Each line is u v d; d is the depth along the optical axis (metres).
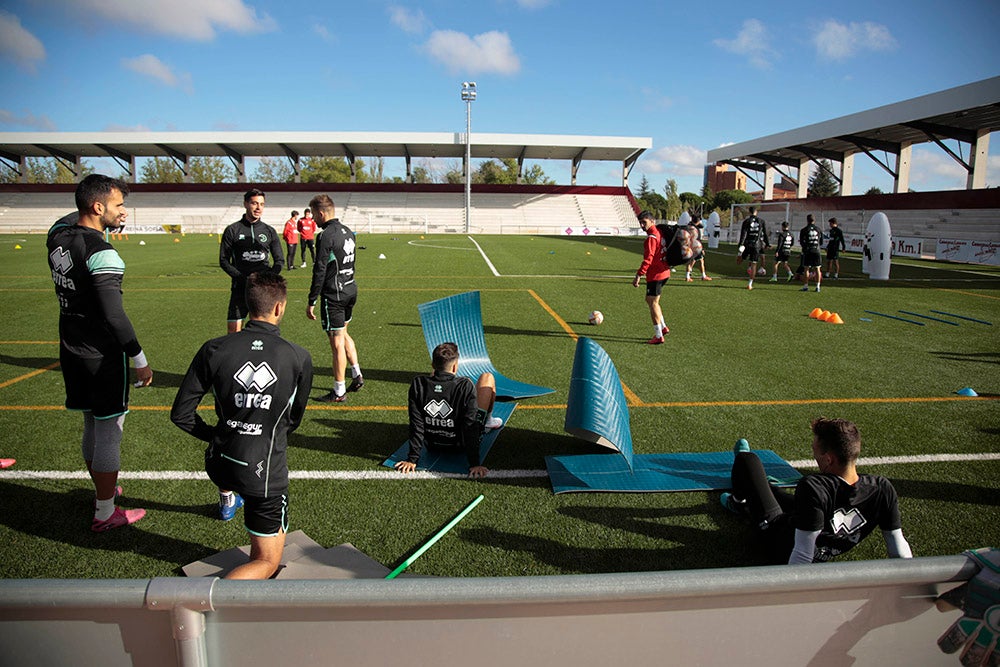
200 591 1.22
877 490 2.52
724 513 3.44
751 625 1.37
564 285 13.75
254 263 5.90
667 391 5.79
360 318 9.50
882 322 9.59
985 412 5.25
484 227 46.34
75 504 3.45
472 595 1.24
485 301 11.31
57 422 4.79
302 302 10.98
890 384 6.09
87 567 2.82
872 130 29.94
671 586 1.27
